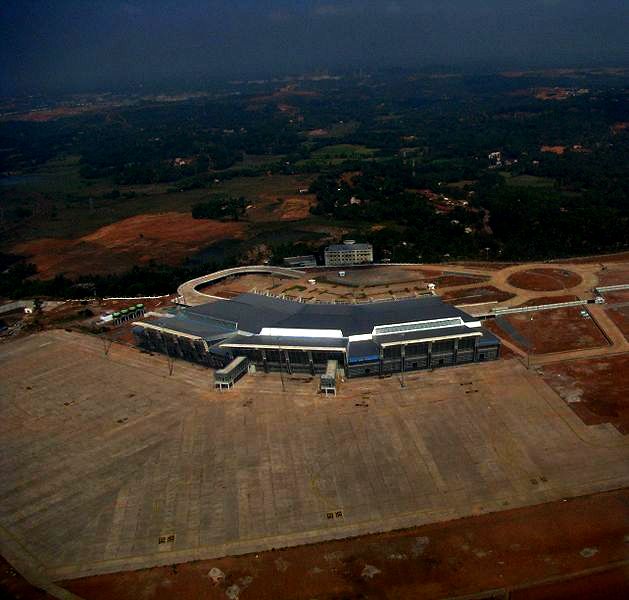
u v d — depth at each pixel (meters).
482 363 153.12
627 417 124.06
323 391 141.88
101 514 106.38
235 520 102.00
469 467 111.69
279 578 89.06
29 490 114.81
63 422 139.12
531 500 102.31
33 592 89.88
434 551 92.31
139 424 135.25
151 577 91.12
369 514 101.31
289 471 113.94
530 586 84.94
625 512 97.81
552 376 143.88
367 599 84.44
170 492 110.69
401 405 134.50
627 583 84.62
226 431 129.25
